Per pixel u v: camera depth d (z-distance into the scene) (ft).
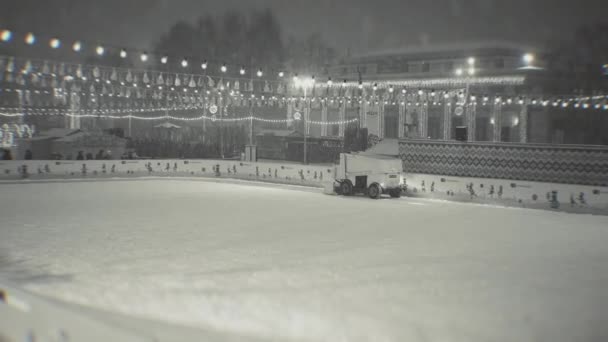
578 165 67.10
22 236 42.11
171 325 20.38
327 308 23.03
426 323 21.24
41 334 17.75
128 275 29.37
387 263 32.71
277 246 38.32
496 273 30.27
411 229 46.88
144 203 65.51
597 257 35.12
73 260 33.40
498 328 20.88
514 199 67.56
